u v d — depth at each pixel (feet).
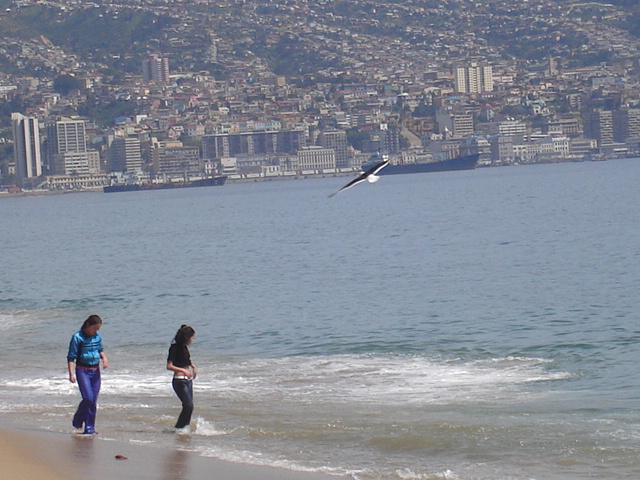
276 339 157.48
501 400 106.01
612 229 387.34
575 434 90.22
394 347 145.48
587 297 195.93
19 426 95.81
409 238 400.47
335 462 82.53
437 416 98.63
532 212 538.06
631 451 84.28
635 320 163.53
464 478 78.07
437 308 188.24
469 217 528.22
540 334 154.10
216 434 92.27
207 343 155.43
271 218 640.17
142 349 148.46
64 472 77.15
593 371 122.21
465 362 130.41
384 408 103.09
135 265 333.62
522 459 83.05
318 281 250.78
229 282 258.16
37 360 141.18
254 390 114.42
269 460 82.84
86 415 91.61
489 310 182.60
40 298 236.63
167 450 85.81
